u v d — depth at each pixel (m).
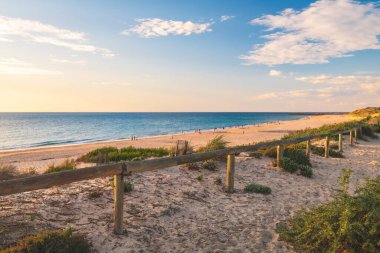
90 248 4.98
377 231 5.08
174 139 41.00
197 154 7.73
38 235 4.73
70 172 4.96
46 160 21.45
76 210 6.35
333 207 5.66
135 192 7.80
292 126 66.75
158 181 8.90
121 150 17.39
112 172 5.47
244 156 13.32
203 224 6.52
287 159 12.17
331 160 15.29
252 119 154.38
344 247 5.17
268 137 40.81
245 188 9.15
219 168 11.15
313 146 17.72
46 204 6.42
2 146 41.88
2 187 4.27
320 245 5.44
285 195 9.02
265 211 7.55
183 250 5.37
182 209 7.17
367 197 5.53
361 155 17.69
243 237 6.03
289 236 6.00
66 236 4.83
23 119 158.38
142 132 67.94
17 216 5.66
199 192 8.42
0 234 4.89
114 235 5.52
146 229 5.96
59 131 72.44
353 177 12.11
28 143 45.75
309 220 5.89
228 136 43.16
